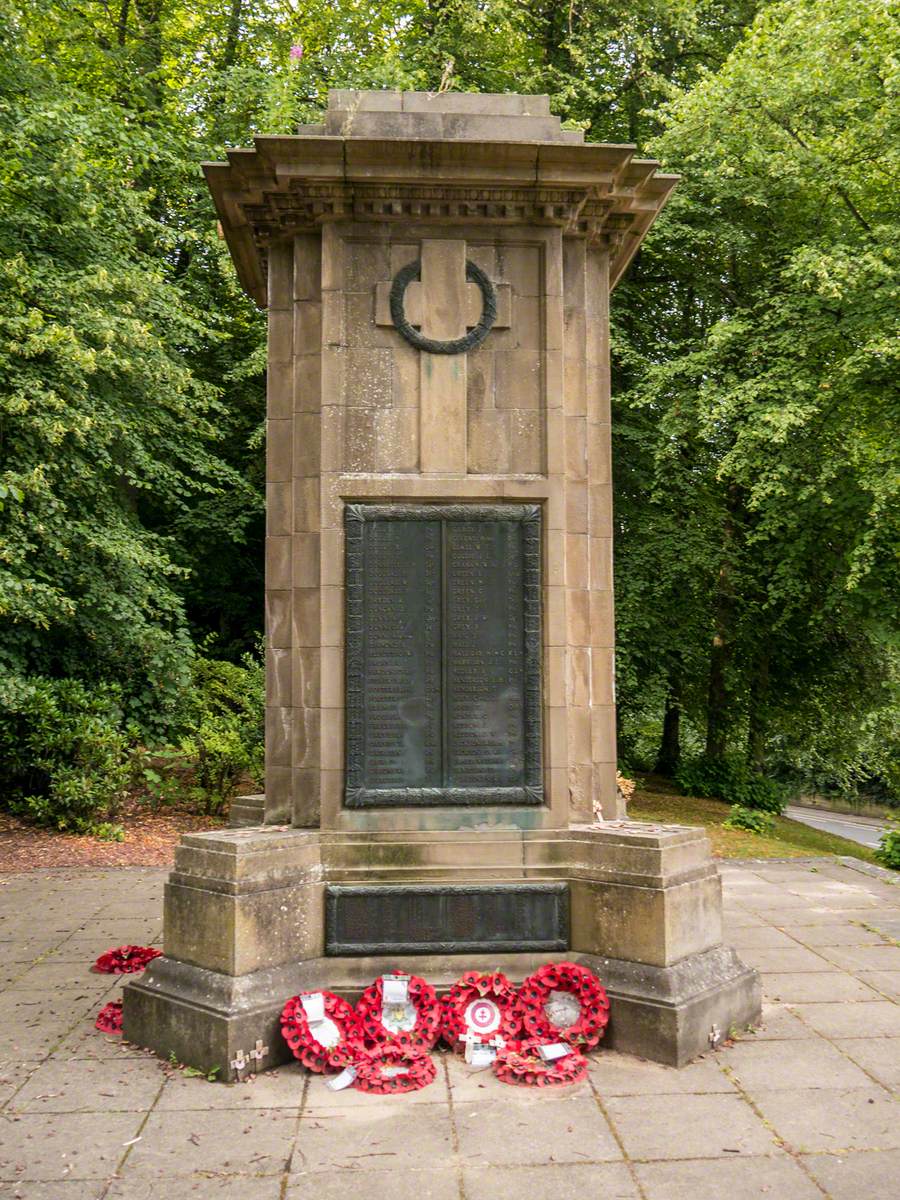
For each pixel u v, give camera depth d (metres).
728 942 7.58
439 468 5.93
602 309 6.45
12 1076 4.89
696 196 15.59
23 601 11.40
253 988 5.03
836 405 13.73
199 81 17.33
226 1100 4.60
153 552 13.91
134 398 14.12
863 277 12.89
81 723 12.23
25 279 11.55
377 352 6.00
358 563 5.78
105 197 13.60
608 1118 4.41
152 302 14.12
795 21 13.59
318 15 19.06
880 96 13.38
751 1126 4.33
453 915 5.51
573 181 5.89
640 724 20.25
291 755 5.97
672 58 17.75
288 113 15.09
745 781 18.47
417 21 18.12
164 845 11.75
